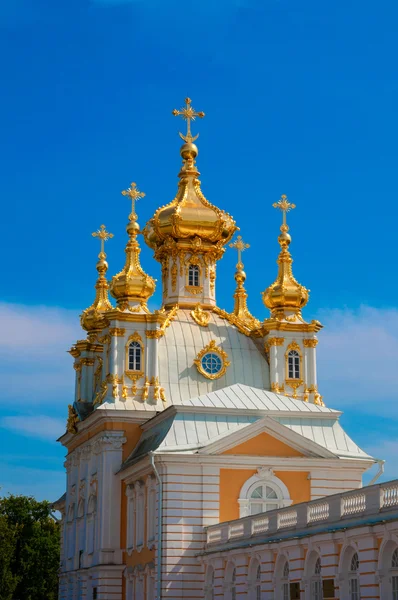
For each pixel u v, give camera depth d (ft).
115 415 247.29
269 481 209.77
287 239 282.56
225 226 287.28
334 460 213.05
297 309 275.18
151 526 215.51
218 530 195.72
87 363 301.84
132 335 256.93
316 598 146.82
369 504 134.10
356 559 135.44
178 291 281.74
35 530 434.71
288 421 221.87
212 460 207.82
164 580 201.87
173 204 288.71
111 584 237.45
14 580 378.94
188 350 264.31
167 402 253.85
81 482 271.08
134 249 266.77
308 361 269.64
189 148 294.66
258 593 167.94
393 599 124.77
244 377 265.95
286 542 153.58
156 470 208.54
